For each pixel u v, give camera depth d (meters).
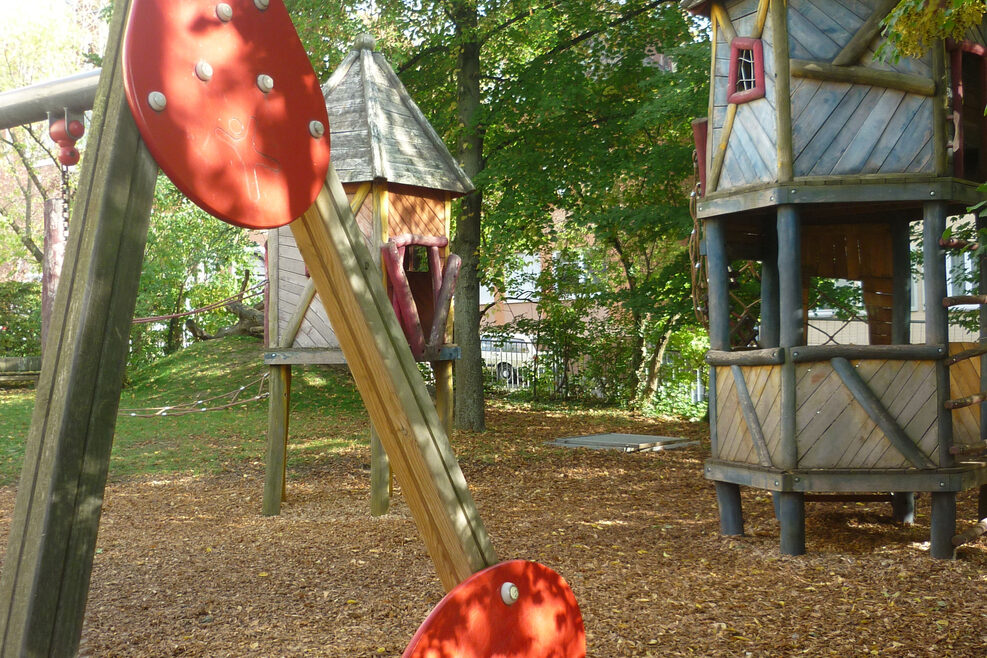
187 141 1.96
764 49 6.38
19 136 21.72
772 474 6.19
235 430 13.98
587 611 4.86
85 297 1.78
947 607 4.84
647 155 12.09
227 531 7.46
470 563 2.48
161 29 1.93
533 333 19.33
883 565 5.84
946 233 6.10
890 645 4.25
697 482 9.75
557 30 13.77
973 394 6.46
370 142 8.07
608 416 16.42
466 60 13.99
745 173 6.56
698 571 5.77
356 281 2.42
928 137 6.10
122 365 1.86
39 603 1.72
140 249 1.89
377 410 2.53
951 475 5.94
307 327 8.32
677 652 4.21
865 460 6.11
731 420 6.82
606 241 13.30
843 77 6.16
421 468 2.47
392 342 2.48
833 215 7.38
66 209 2.31
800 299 6.27
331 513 8.34
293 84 2.24
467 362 14.32
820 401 6.17
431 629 2.22
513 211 12.64
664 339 17.45
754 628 4.55
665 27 12.97
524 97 13.27
